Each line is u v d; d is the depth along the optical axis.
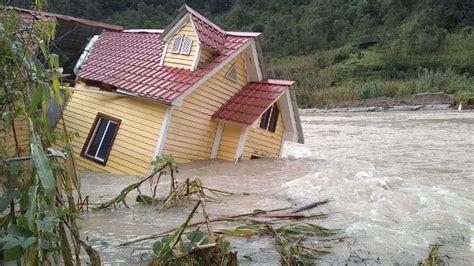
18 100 4.02
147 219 7.56
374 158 15.13
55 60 4.26
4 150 4.05
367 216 7.68
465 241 6.59
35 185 3.61
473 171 12.45
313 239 6.52
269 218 7.53
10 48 3.96
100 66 14.49
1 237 3.83
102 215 7.78
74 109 13.86
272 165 12.95
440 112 34.38
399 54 54.78
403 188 9.83
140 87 12.50
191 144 12.95
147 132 12.28
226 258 4.79
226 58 12.98
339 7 82.06
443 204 8.34
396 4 71.12
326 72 56.31
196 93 12.83
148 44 15.11
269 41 77.44
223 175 11.56
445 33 57.88
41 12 4.45
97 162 12.88
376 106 40.41
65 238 4.05
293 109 14.85
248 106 13.50
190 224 6.90
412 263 5.75
